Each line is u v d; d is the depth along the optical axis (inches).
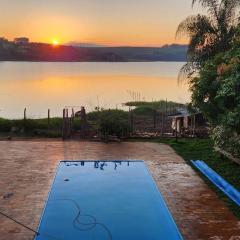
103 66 7106.3
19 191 388.8
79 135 673.0
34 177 436.8
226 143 489.4
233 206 355.9
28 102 1412.4
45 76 3208.7
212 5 689.6
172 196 381.1
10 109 1216.8
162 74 4023.1
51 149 575.8
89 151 566.9
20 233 294.5
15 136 675.4
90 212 344.5
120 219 329.1
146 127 812.6
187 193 390.0
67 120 661.9
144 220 327.6
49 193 384.8
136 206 358.6
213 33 692.1
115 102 1470.2
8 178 430.9
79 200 373.1
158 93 1867.6
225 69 438.0
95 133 669.9
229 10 674.2
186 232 300.5
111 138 638.5
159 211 347.3
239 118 409.7
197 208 350.3
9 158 519.2
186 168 482.6
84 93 1781.5
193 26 697.0
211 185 415.8
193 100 493.0
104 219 328.5
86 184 422.3
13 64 6781.5
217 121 480.4
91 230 307.9
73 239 291.4
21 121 721.6
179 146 602.2
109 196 386.0
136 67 6806.1
